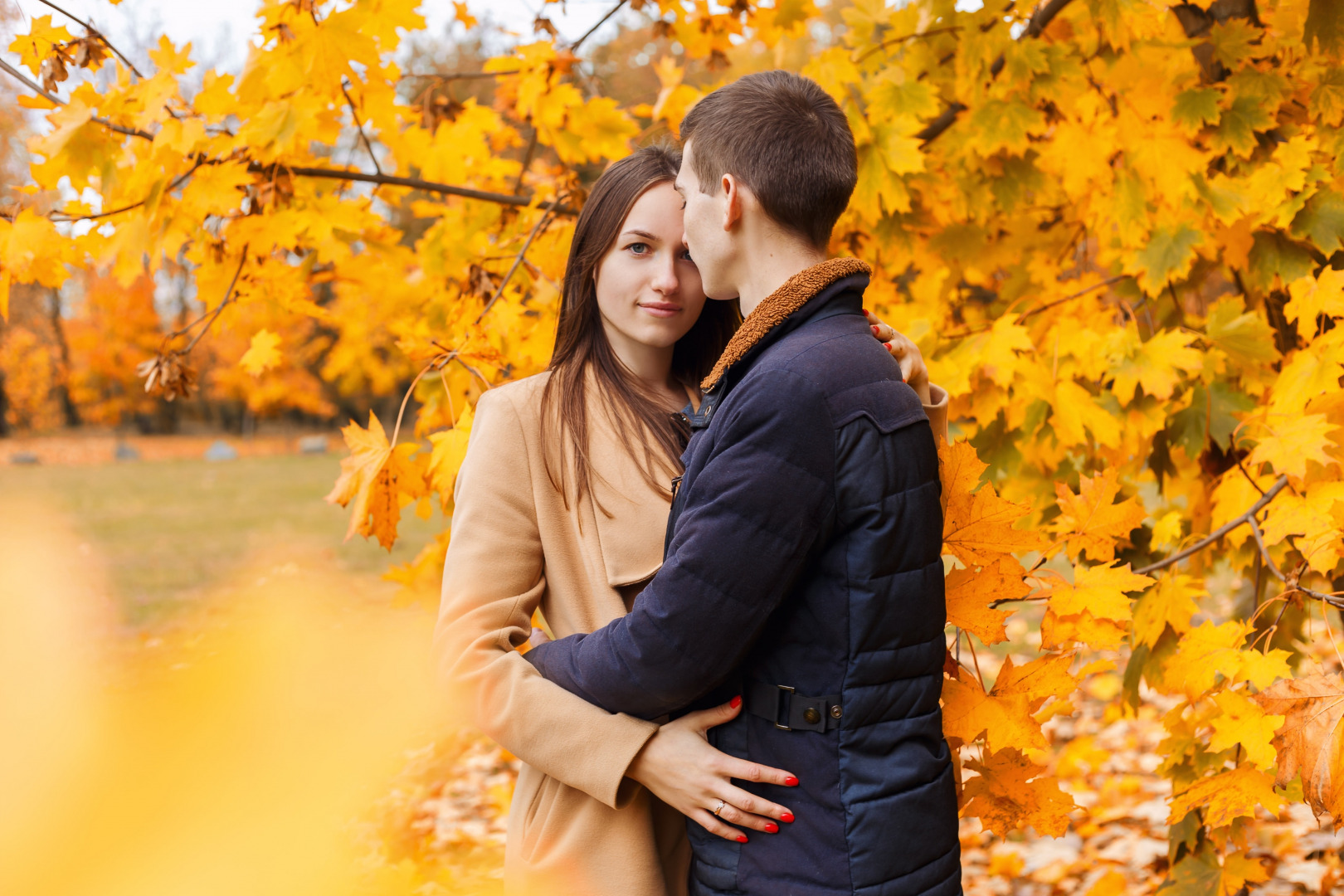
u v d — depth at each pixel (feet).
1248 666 5.02
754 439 3.69
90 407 61.72
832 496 3.67
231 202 6.10
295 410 93.66
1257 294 7.20
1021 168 7.36
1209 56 6.63
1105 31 6.31
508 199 7.70
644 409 4.89
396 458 5.88
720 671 3.75
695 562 3.67
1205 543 5.82
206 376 65.92
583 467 4.67
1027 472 7.34
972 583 4.67
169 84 5.79
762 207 4.09
